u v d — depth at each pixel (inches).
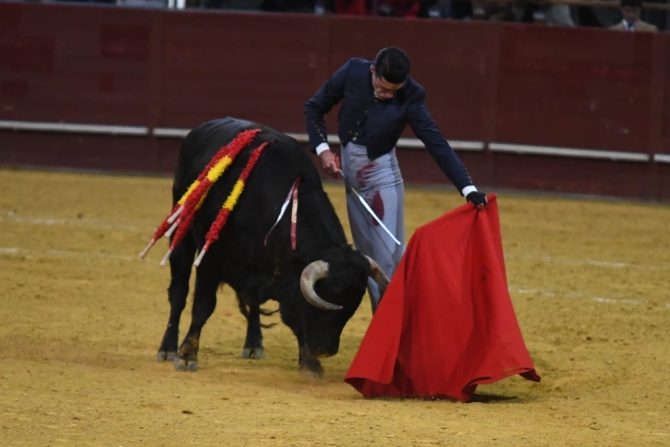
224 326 642.2
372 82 487.5
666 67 1261.1
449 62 1300.4
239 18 1331.2
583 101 1279.5
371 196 500.7
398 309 457.7
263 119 1339.8
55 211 1042.7
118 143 1362.0
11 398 415.2
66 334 590.2
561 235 1002.1
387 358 451.5
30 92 1359.5
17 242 880.9
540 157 1296.8
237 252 486.9
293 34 1325.0
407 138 1309.1
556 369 532.1
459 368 459.5
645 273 829.8
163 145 1357.0
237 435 362.9
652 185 1272.1
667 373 522.9
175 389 455.5
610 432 389.1
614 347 586.2
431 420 399.5
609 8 1357.0
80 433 360.2
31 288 713.6
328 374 522.0
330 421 390.6
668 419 420.8
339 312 436.8
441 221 473.7
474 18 1316.4
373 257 505.4
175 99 1350.9
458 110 1304.1
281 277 462.3
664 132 1266.0
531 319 661.3
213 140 524.1
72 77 1355.8
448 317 464.4
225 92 1342.3
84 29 1348.4
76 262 812.6
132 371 502.0
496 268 464.4
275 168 484.7
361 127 494.0
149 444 347.3
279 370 529.3
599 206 1210.6
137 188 1226.0
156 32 1344.7
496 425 394.9
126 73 1352.1
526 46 1285.7
